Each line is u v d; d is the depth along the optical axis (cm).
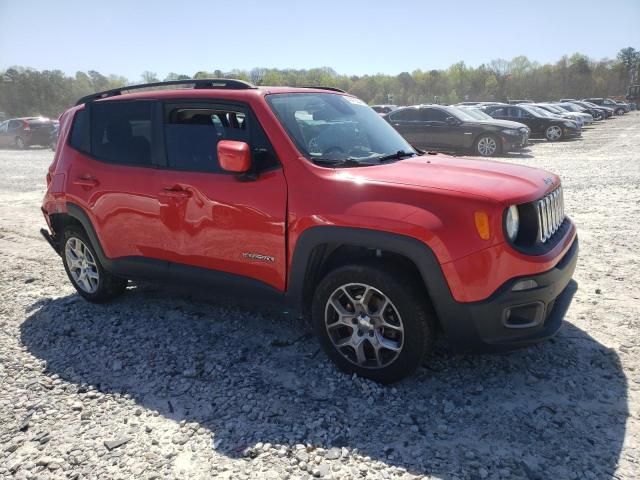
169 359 376
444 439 280
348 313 332
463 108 1803
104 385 346
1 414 318
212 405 318
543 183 335
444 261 290
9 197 1114
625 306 432
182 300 486
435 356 363
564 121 2103
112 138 438
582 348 368
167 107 403
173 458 273
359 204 311
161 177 397
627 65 10338
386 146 409
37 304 496
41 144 2694
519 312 302
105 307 479
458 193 295
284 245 342
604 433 279
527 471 254
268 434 288
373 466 261
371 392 323
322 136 372
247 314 448
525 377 336
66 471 266
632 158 1443
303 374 348
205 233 378
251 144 360
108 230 437
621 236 635
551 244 320
